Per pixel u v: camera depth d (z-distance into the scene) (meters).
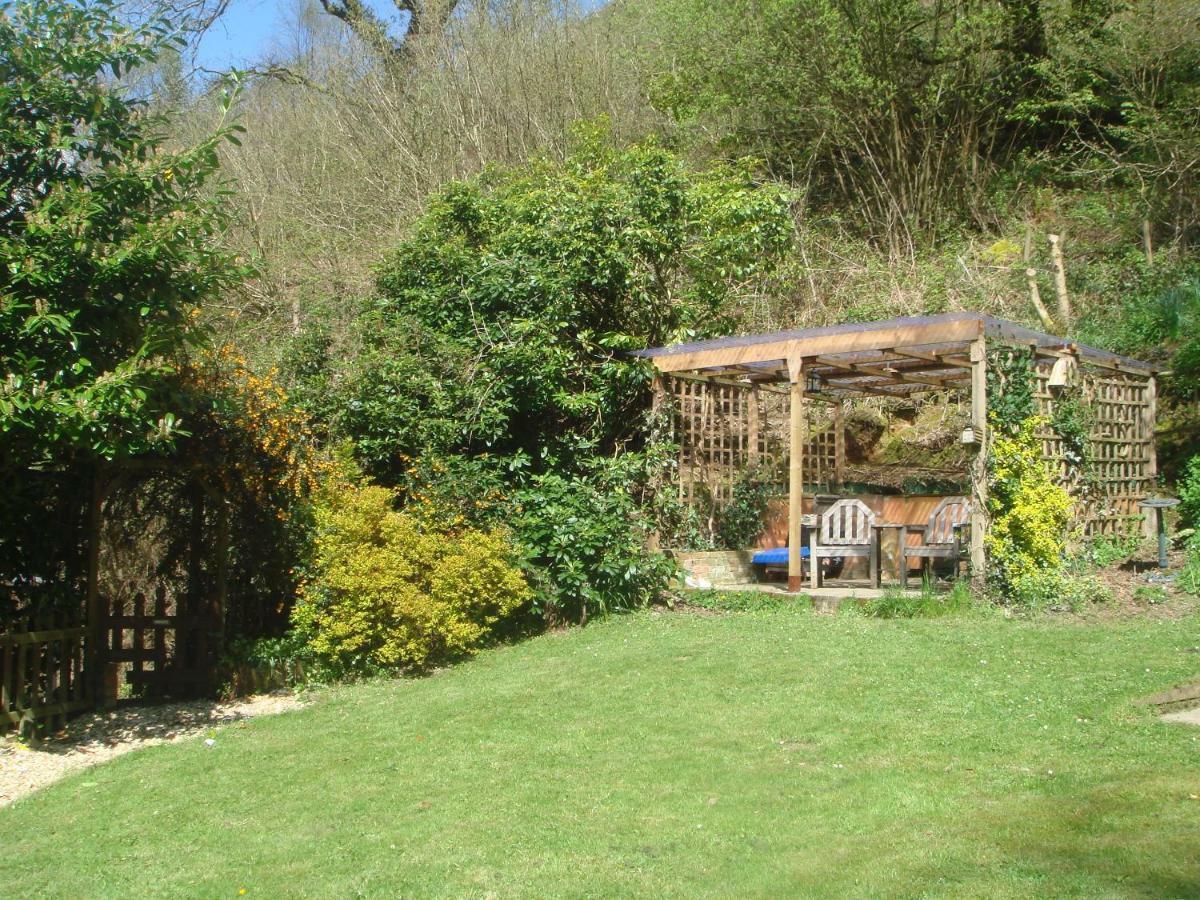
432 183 20.08
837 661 7.90
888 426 16.30
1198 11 17.08
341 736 7.17
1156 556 10.98
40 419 6.61
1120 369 12.00
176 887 4.71
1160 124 17.27
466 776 5.97
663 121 21.38
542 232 12.59
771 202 14.27
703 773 5.67
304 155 21.19
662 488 12.05
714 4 20.52
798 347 10.94
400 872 4.66
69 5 7.34
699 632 9.61
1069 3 19.05
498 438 11.50
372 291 16.00
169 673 8.89
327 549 9.04
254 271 7.72
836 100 20.06
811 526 11.21
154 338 7.12
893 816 4.85
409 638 9.09
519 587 9.94
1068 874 4.04
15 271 6.60
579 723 6.89
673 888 4.30
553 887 4.39
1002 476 9.73
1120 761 5.29
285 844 5.12
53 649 8.12
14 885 4.87
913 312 17.12
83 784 6.51
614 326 13.09
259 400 9.16
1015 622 8.98
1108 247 17.67
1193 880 3.87
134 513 9.28
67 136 7.32
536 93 21.05
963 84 19.98
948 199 20.62
